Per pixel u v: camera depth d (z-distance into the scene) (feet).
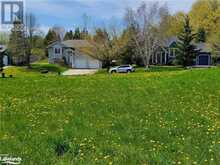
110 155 35.35
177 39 331.98
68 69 334.03
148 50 296.51
